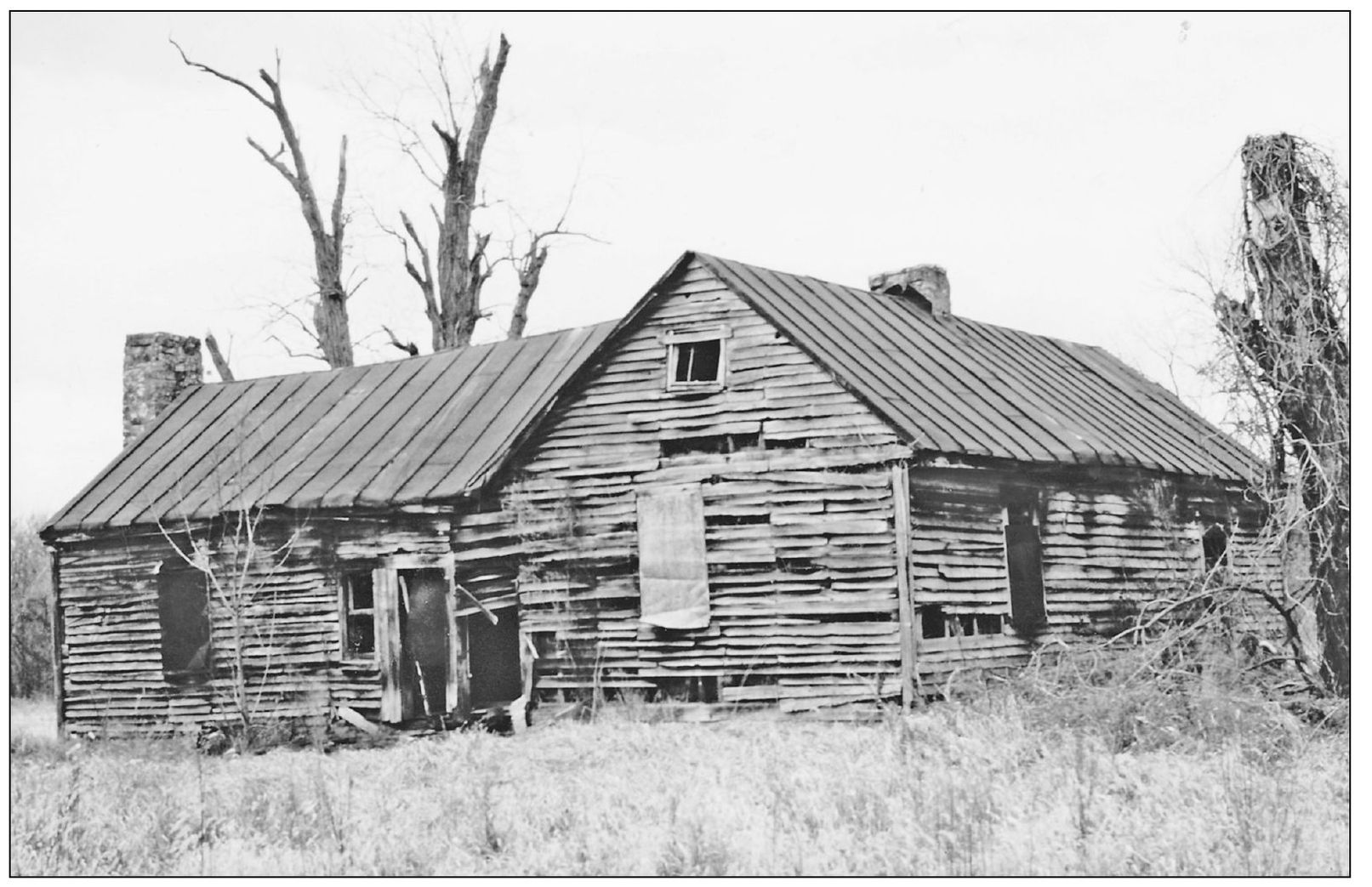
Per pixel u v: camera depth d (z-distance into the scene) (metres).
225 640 29.28
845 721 24.25
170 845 16.47
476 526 27.59
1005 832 14.46
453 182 44.56
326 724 28.14
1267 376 20.64
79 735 30.73
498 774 20.34
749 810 16.06
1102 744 18.31
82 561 31.08
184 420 33.72
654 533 26.22
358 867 14.96
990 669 25.45
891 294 32.78
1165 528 30.00
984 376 29.66
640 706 25.84
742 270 27.72
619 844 15.01
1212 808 14.96
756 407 25.73
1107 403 32.03
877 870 13.52
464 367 31.83
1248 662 20.67
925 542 24.83
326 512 28.38
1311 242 20.66
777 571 25.27
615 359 27.03
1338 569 20.23
